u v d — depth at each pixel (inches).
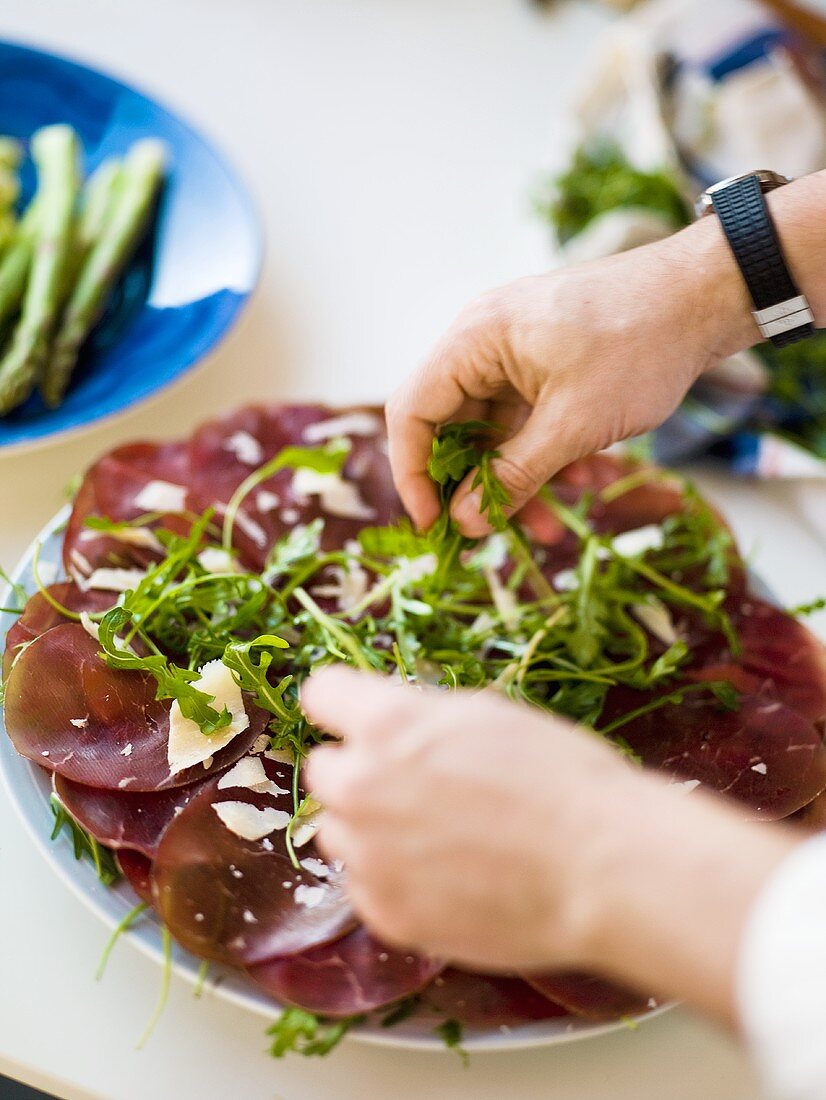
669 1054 16.9
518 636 19.4
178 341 24.3
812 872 11.1
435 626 19.3
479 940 12.6
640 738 18.4
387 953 15.6
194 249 26.0
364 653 18.2
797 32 33.6
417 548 19.3
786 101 30.5
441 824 12.3
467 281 28.2
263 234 25.6
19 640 17.5
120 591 18.5
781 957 10.9
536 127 32.6
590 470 22.1
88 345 25.3
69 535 18.9
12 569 21.0
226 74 31.4
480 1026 15.5
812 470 24.1
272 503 20.3
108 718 16.7
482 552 20.7
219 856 15.9
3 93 27.8
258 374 25.4
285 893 15.8
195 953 15.2
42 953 16.9
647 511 21.8
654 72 31.0
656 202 29.3
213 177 26.7
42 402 23.9
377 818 12.6
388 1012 15.5
